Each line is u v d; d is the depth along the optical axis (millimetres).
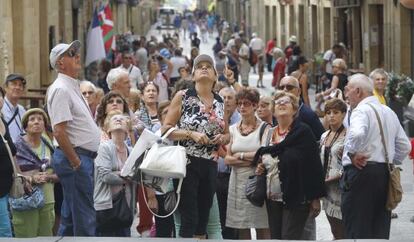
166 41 91625
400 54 50781
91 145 17484
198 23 164625
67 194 17484
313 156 17953
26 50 38406
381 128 17484
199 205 16578
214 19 158250
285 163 17906
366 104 17625
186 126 16281
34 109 19172
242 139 18531
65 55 17234
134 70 39875
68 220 17844
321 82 58625
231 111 20750
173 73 48750
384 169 17547
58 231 18766
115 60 56000
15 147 18000
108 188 18891
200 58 16484
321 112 36562
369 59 56938
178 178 15953
